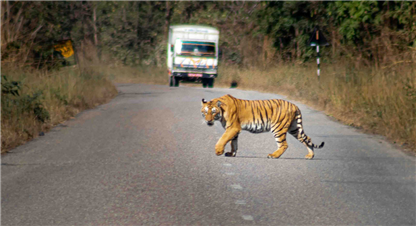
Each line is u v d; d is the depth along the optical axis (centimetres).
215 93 2298
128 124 1243
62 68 2083
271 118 816
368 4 1858
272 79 2580
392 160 798
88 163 798
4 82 1257
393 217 532
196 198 606
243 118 816
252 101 825
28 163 801
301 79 2233
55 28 2253
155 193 627
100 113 1490
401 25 1864
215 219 530
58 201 597
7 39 1775
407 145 910
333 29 2555
